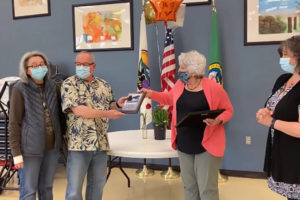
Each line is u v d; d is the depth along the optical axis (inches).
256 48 150.3
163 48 163.2
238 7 151.0
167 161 166.1
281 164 68.7
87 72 89.0
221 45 154.6
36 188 88.8
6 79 158.4
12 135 84.2
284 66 69.6
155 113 116.6
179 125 78.7
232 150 156.9
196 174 87.7
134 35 167.8
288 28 145.2
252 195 129.6
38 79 88.1
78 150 88.0
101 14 171.5
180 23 138.6
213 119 81.8
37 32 183.9
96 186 96.8
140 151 97.1
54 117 89.7
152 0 132.4
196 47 158.4
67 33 178.5
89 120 89.4
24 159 86.4
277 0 145.4
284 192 69.7
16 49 187.9
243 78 153.0
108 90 97.7
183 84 88.2
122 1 167.3
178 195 130.2
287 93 68.3
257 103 152.1
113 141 113.4
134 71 169.3
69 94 87.7
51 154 91.8
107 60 173.2
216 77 146.1
